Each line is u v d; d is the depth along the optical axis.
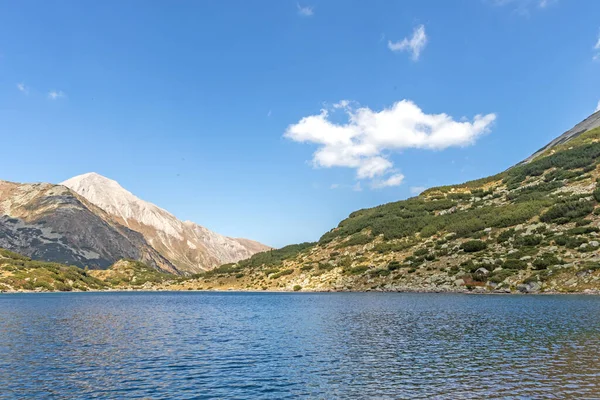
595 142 193.00
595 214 123.62
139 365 37.75
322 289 159.12
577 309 69.50
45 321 72.50
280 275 199.25
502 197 181.00
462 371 33.88
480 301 90.25
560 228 125.69
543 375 32.00
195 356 41.47
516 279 110.12
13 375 34.28
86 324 68.06
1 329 61.53
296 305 102.38
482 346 43.19
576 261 106.44
